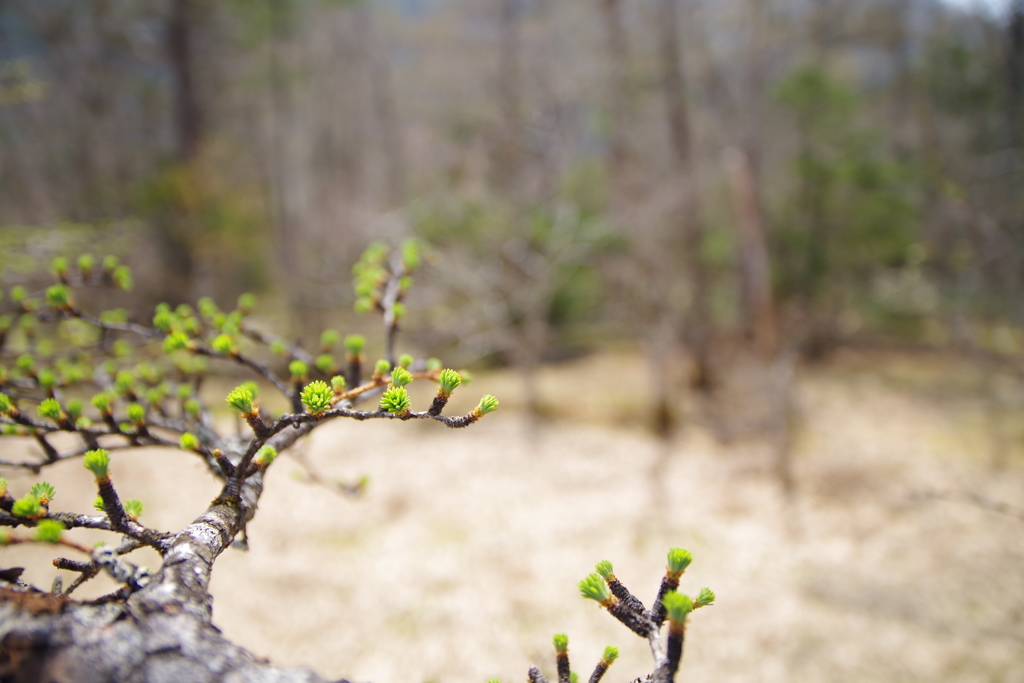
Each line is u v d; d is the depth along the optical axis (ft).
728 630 12.99
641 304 27.99
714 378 31.24
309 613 13.20
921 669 11.53
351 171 52.60
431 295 28.40
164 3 34.30
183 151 34.71
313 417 3.35
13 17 29.37
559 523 17.71
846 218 36.73
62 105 33.24
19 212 31.42
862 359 36.22
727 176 33.71
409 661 11.85
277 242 38.58
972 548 15.92
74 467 17.57
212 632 2.52
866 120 39.63
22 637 2.25
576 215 28.81
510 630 12.84
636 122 37.45
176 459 18.58
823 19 37.86
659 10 36.78
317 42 61.87
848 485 20.15
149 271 28.14
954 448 22.72
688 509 18.81
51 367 6.58
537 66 34.68
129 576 2.69
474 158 32.71
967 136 31.30
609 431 25.79
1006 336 24.45
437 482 20.25
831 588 14.43
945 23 33.94
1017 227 20.74
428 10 55.72
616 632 12.87
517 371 34.78
